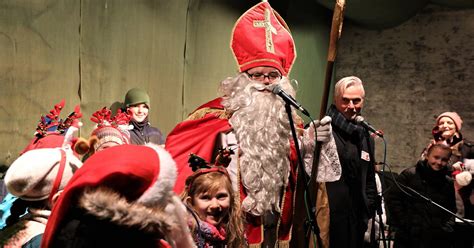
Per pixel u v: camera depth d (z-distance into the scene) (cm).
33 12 381
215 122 276
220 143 270
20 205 173
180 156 268
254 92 271
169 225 125
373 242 352
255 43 281
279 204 271
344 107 341
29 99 379
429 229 389
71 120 222
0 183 303
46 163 163
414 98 746
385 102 760
